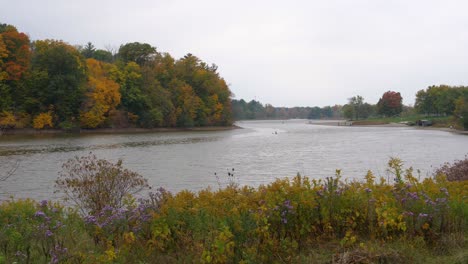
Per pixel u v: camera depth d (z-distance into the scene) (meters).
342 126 130.12
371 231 5.91
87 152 36.62
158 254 5.43
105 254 5.29
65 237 6.20
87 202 8.39
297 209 5.91
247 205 5.85
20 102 69.31
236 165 27.38
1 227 6.75
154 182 20.00
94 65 87.81
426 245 5.81
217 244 4.82
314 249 5.62
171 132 81.00
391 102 152.00
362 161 29.53
